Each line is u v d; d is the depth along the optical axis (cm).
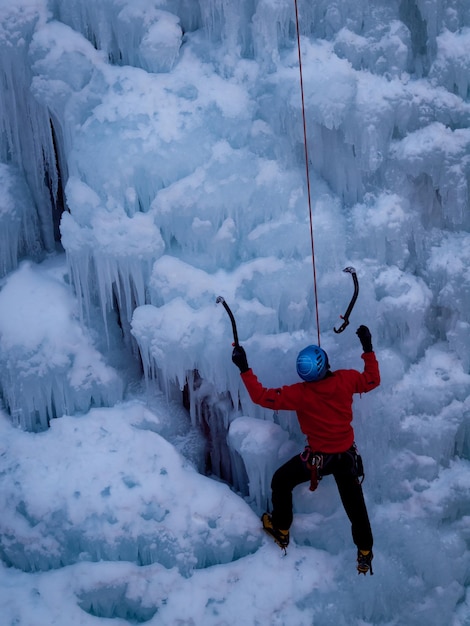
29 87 518
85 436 489
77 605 429
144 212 501
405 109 516
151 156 487
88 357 509
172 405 532
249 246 502
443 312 537
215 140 505
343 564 465
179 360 480
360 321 498
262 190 498
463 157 518
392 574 463
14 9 504
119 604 441
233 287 488
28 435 499
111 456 479
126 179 487
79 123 505
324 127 514
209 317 479
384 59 522
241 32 524
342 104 491
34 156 545
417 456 509
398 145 522
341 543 472
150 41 508
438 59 526
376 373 442
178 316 477
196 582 448
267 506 493
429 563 473
